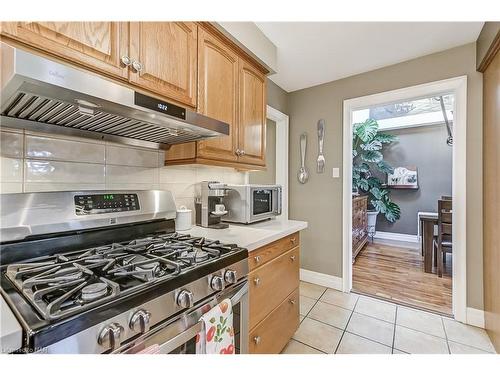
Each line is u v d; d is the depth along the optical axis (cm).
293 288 173
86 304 62
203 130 120
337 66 239
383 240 516
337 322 201
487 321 183
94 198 112
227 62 160
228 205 183
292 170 301
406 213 517
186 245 114
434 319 205
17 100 78
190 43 133
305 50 209
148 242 117
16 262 90
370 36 190
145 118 99
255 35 176
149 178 148
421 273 318
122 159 134
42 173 105
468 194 197
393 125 511
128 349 66
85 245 108
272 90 273
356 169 525
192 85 134
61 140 110
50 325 54
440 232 302
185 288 83
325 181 276
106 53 97
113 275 81
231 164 166
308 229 288
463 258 198
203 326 88
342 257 264
